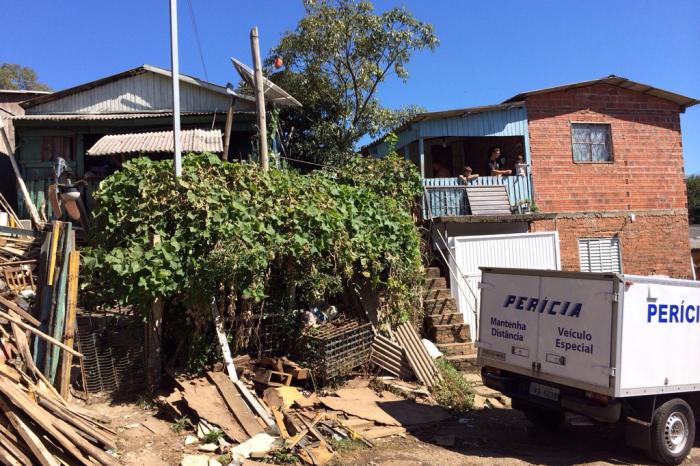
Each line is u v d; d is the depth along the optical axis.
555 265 12.05
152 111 13.52
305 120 17.30
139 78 13.83
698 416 6.60
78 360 6.66
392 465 5.53
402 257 9.29
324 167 12.45
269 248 7.42
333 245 8.17
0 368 4.88
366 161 11.80
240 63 11.14
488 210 12.80
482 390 8.63
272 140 13.15
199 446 5.48
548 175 13.98
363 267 8.62
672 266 14.75
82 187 12.21
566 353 6.05
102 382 6.59
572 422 7.47
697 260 23.73
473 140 16.16
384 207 9.70
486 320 7.09
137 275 6.50
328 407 6.78
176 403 6.17
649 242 14.65
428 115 12.81
